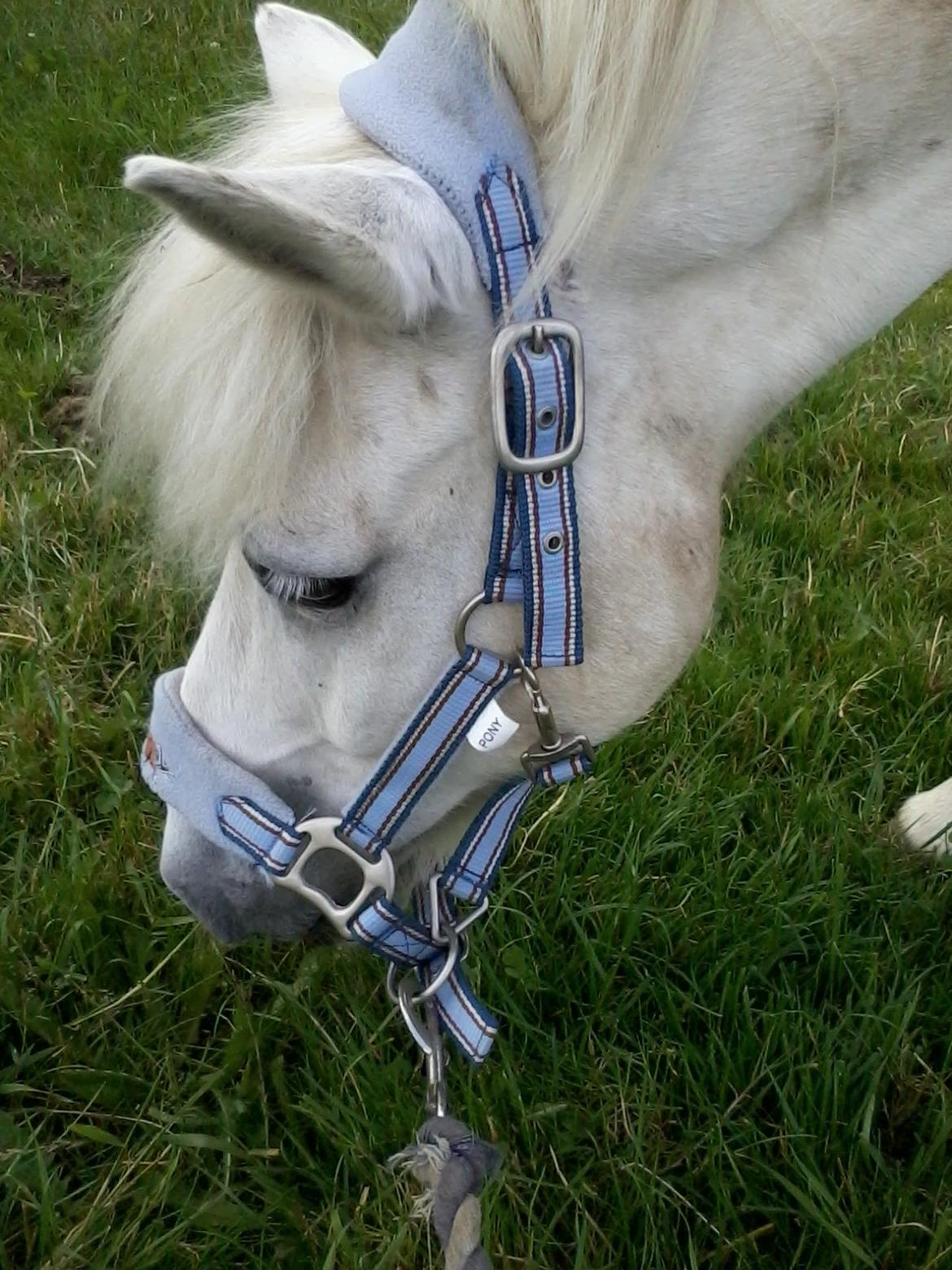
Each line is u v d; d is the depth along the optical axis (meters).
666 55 0.88
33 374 2.68
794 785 1.85
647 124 0.89
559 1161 1.41
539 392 0.92
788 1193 1.39
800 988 1.61
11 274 3.14
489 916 1.66
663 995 1.56
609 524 1.02
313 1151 1.46
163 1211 1.38
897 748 1.96
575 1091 1.48
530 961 1.58
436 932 1.18
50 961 1.55
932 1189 1.40
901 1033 1.47
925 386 2.92
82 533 2.32
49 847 1.71
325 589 0.99
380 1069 1.46
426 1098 1.43
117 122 3.79
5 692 1.99
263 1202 1.41
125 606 2.13
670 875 1.73
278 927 1.28
